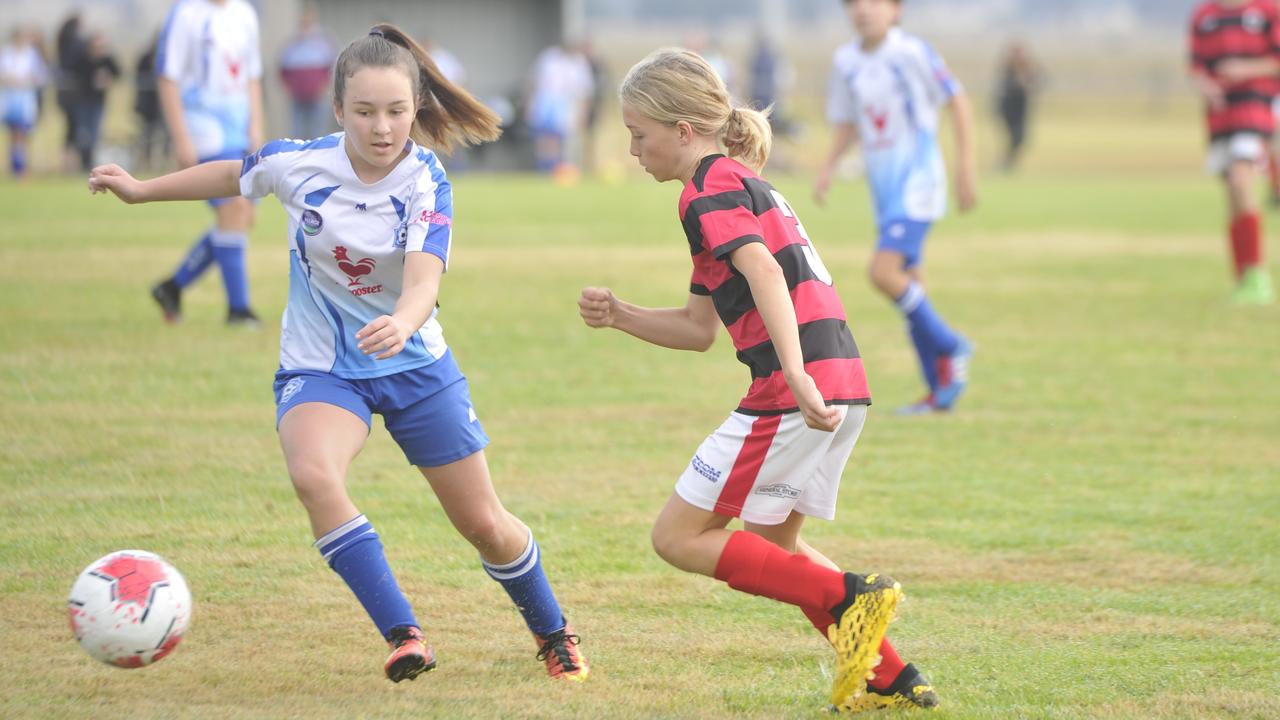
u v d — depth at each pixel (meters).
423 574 16.53
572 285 41.22
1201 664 14.02
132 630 12.21
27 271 40.38
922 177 26.58
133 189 13.22
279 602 15.38
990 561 17.45
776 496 12.62
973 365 30.94
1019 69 101.06
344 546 12.25
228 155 31.33
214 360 28.52
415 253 12.73
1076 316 37.75
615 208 69.12
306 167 12.97
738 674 13.62
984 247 55.16
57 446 21.83
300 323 13.29
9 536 17.39
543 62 91.56
